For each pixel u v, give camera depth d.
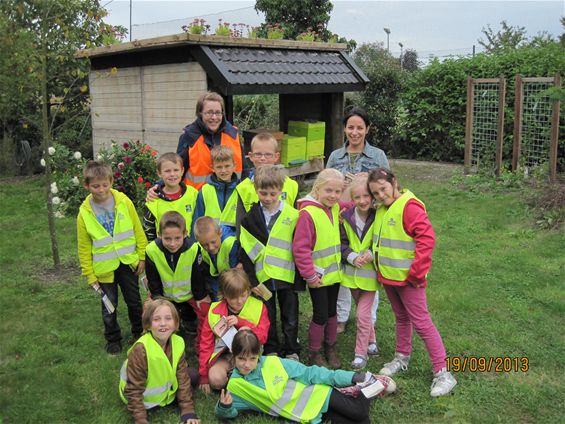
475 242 6.97
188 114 8.53
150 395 3.31
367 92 14.88
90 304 5.13
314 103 10.91
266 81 8.38
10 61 5.43
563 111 9.82
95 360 4.06
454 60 13.88
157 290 4.04
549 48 12.73
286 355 3.97
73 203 8.64
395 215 3.59
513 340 4.27
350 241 3.92
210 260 4.01
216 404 3.41
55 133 12.44
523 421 3.27
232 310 3.71
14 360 4.05
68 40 6.28
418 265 3.47
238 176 4.57
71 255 6.56
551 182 9.45
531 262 6.09
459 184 10.77
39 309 5.00
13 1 5.52
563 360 3.96
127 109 9.60
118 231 4.16
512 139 11.94
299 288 3.87
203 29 8.68
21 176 12.39
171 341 3.44
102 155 8.70
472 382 3.70
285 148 9.69
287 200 4.22
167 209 4.25
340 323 4.50
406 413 3.40
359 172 4.25
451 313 4.81
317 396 3.28
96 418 3.36
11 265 6.25
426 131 14.04
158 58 8.80
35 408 3.44
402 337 3.86
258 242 3.81
